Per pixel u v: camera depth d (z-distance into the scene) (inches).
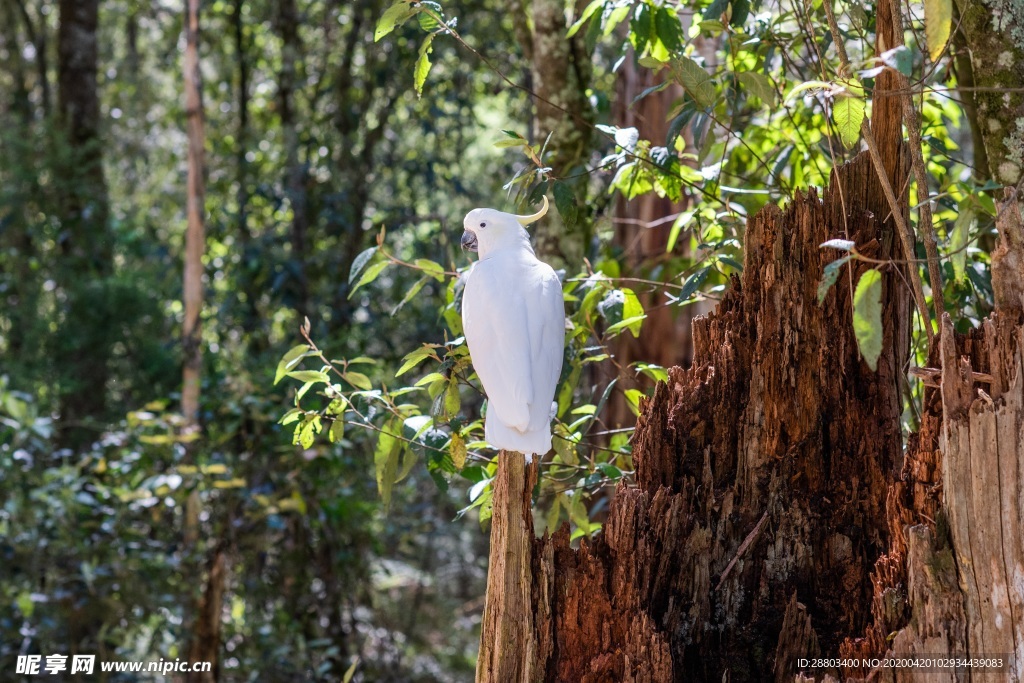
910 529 95.1
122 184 457.1
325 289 335.3
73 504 227.1
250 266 314.2
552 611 108.7
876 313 90.5
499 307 108.5
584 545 108.8
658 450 113.8
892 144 115.0
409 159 356.5
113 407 348.5
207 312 349.1
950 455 94.7
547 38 191.3
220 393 262.2
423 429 131.7
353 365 287.9
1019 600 91.9
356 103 383.6
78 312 337.7
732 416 114.8
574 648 107.8
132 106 446.3
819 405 112.6
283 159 358.3
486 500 135.3
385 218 339.9
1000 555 92.4
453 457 123.4
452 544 419.2
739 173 182.4
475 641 396.2
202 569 250.8
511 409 103.3
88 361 340.5
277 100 371.9
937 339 102.8
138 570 236.4
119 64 453.4
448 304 145.5
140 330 345.4
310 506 260.4
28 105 392.8
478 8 326.6
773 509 112.1
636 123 223.9
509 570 107.3
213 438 255.1
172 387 346.9
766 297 113.0
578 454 159.5
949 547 95.0
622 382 193.9
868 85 133.9
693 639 109.6
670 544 108.4
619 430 143.5
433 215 319.0
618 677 105.5
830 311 112.3
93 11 384.8
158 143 468.8
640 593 106.7
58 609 239.1
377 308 323.9
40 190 339.6
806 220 112.9
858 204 114.6
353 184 351.3
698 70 131.6
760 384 113.3
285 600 276.5
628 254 217.9
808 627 105.8
